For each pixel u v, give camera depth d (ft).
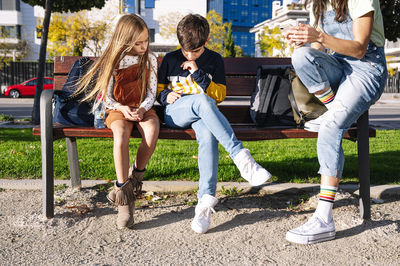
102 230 7.97
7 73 82.12
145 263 6.51
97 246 7.20
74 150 10.54
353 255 6.84
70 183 11.18
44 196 8.29
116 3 93.35
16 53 102.06
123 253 6.90
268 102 9.06
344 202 9.64
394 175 12.21
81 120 8.72
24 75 82.58
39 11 109.09
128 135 7.93
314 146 18.53
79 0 35.96
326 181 7.57
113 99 8.52
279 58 10.91
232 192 10.59
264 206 9.62
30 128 26.25
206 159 7.71
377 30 7.49
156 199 10.02
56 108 8.89
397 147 18.12
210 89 9.02
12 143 18.24
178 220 8.54
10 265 6.40
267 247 7.19
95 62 8.76
